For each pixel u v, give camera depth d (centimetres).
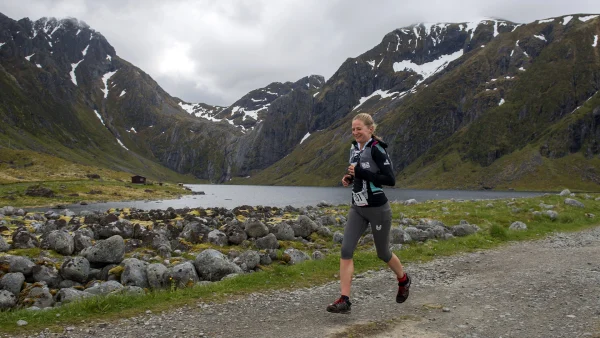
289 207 5116
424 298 961
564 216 2625
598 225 2483
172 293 1016
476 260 1442
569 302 884
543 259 1423
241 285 1096
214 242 2120
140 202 10688
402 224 2606
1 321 813
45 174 15800
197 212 4088
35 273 1302
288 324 785
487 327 741
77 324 802
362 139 770
